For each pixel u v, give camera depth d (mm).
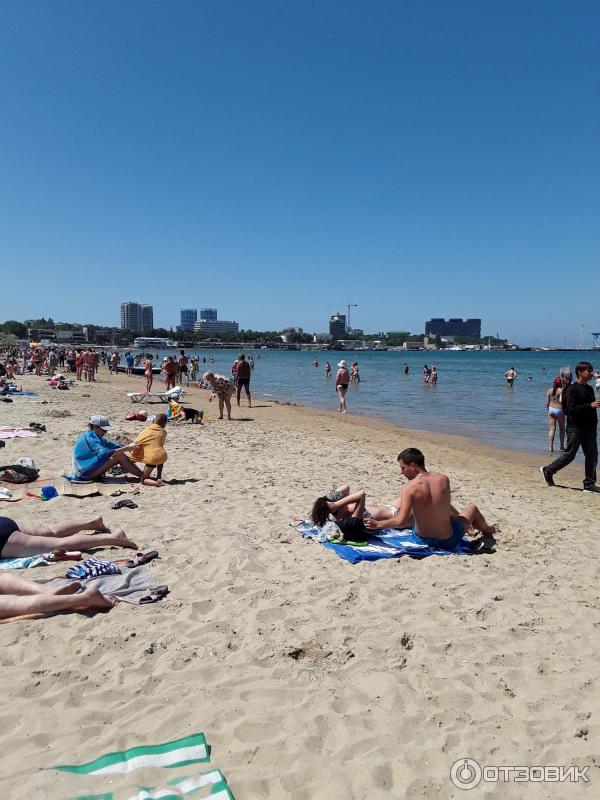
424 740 3361
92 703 3641
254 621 4711
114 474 9805
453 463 13727
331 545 6535
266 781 3010
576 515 8867
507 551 6746
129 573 5512
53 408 19156
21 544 5898
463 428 20609
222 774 3039
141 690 3771
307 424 19828
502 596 5332
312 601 5125
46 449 11719
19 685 3770
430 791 2986
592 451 10953
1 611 4668
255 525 7266
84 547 6090
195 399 27969
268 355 161375
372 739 3342
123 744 3256
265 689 3789
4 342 109375
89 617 4703
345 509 7121
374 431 18875
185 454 12188
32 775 2949
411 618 4859
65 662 4062
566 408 11070
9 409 18250
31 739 3268
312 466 11445
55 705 3594
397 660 4195
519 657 4277
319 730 3414
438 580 5660
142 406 22422
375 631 4602
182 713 3529
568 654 4352
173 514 7676
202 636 4484
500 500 9633
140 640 4387
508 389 38750
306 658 4215
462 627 4723
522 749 3297
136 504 8117
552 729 3475
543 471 11383
